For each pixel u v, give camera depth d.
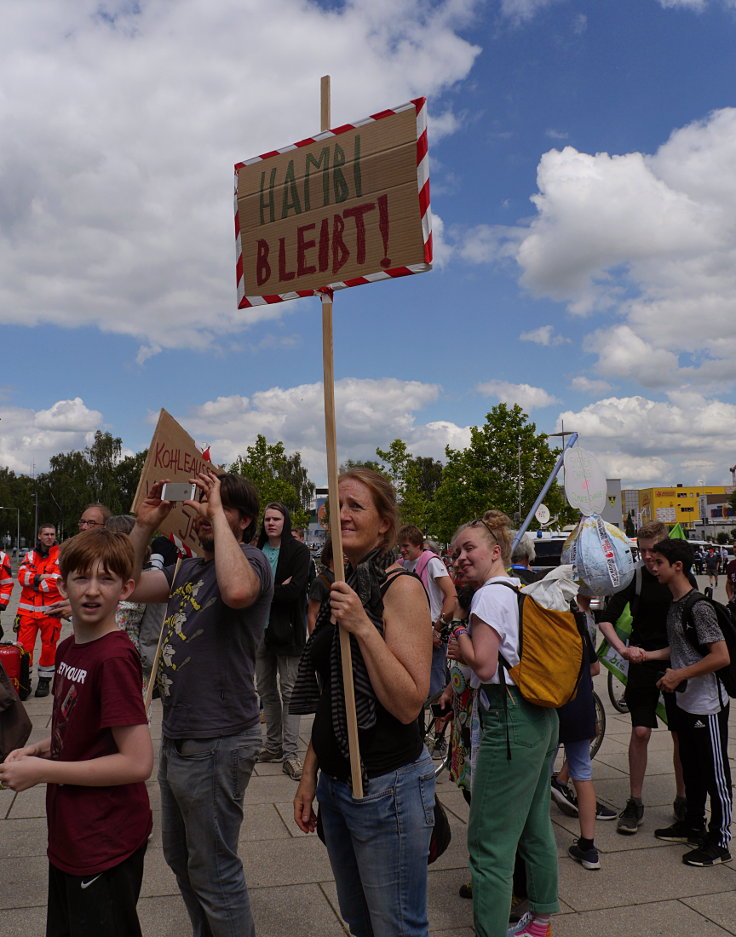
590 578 4.54
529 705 3.07
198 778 2.70
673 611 4.46
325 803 2.47
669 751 6.35
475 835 3.05
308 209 2.64
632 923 3.52
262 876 3.98
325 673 2.51
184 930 3.39
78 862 2.20
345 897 2.51
